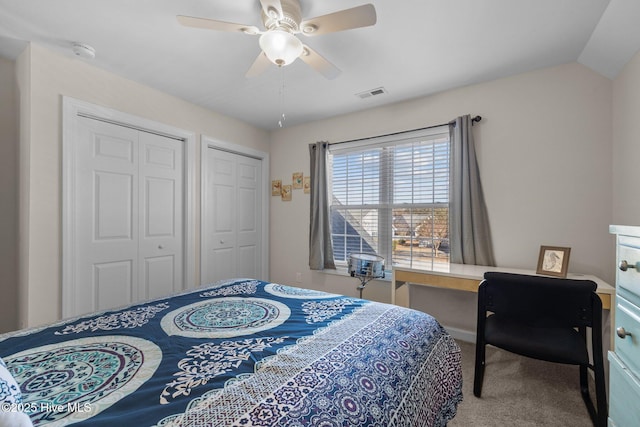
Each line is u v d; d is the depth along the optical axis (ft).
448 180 8.48
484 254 7.66
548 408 5.14
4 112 6.52
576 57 6.54
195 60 6.81
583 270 6.64
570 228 6.79
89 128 7.10
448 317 8.35
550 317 4.86
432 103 8.61
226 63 6.94
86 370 2.65
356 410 2.38
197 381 2.49
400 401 2.82
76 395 2.27
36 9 5.11
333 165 10.84
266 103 9.35
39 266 6.21
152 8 5.10
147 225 8.30
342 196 10.63
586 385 5.32
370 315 4.30
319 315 4.28
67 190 6.61
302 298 5.19
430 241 8.80
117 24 5.54
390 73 7.34
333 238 10.87
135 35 5.88
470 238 7.75
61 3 4.95
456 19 5.31
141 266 8.15
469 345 7.76
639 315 2.73
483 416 4.94
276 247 12.10
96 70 7.10
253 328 3.74
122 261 7.75
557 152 6.92
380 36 5.83
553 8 4.99
